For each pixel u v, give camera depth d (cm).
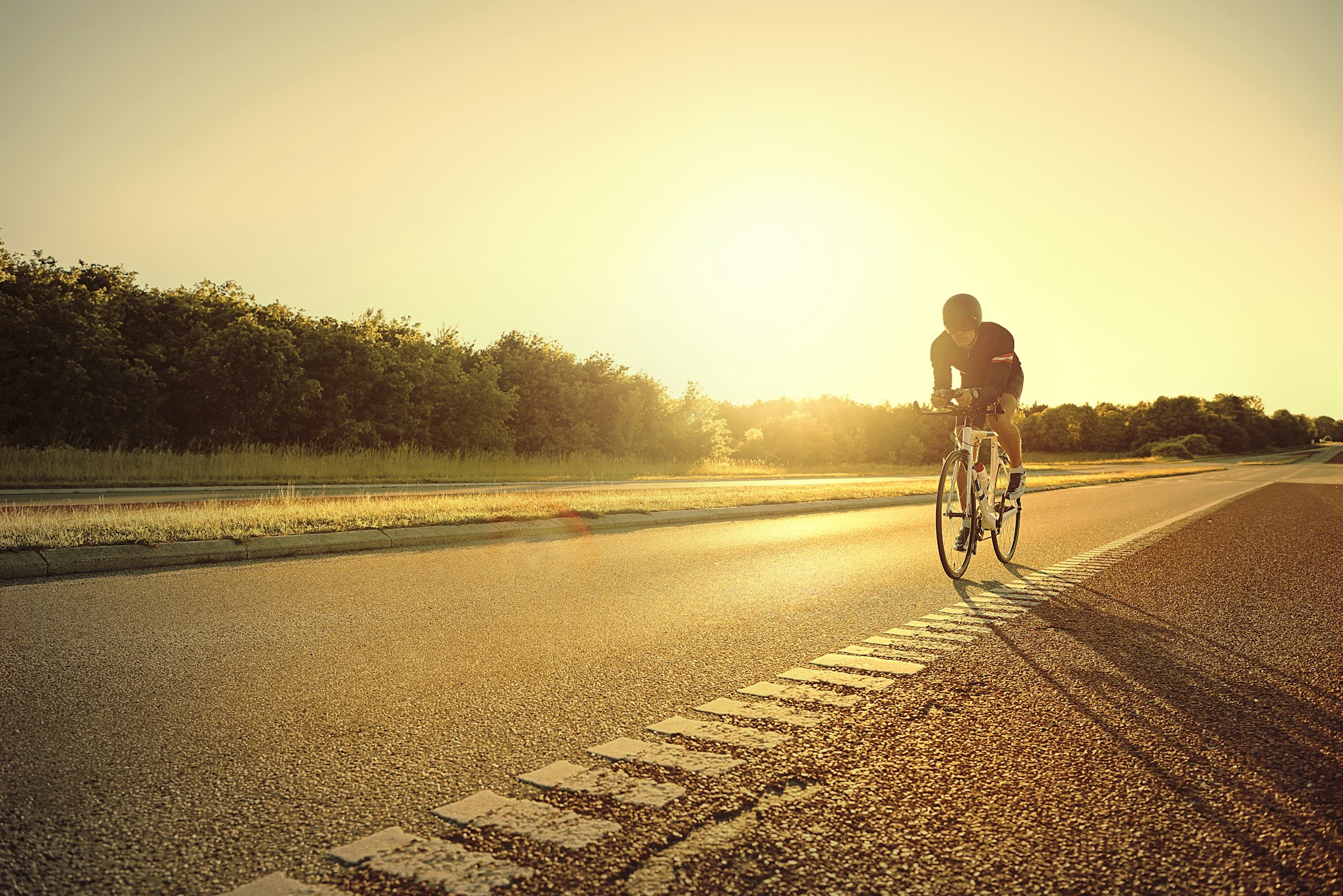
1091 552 768
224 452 1914
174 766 237
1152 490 2044
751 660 366
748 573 627
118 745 254
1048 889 169
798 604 503
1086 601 516
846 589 557
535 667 352
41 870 176
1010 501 677
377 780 228
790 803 212
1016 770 237
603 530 954
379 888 168
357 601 493
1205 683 331
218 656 364
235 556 662
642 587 560
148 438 2083
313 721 278
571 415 3369
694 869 176
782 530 976
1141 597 529
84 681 322
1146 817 205
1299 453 14275
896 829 197
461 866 177
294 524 768
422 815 205
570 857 182
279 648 380
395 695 309
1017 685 327
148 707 291
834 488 1811
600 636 413
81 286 2092
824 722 279
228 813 205
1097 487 2223
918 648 389
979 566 680
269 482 1773
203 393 2203
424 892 166
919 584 582
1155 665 358
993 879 173
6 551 581
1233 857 184
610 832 194
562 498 1196
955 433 622
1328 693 317
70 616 441
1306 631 428
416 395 2714
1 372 1933
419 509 938
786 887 169
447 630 421
